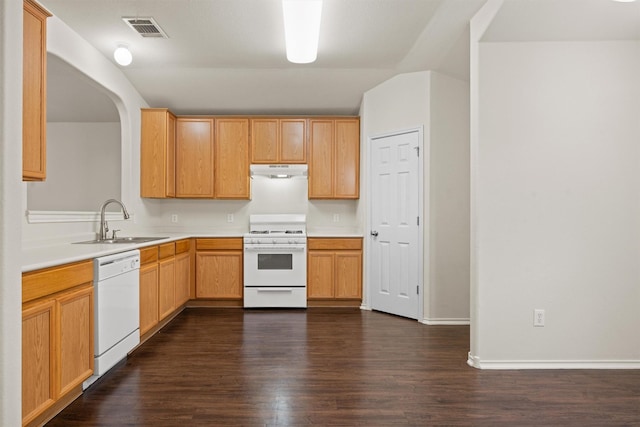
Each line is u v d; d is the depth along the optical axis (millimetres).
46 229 2879
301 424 2000
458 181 3920
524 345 2773
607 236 2756
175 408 2158
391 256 4258
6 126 1520
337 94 4617
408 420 2045
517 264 2773
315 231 5125
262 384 2473
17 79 1580
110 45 3471
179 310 4383
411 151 4055
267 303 4539
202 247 4562
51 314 1961
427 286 3893
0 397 1506
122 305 2711
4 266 1515
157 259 3461
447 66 3760
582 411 2150
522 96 2764
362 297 4570
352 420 2043
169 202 5094
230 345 3227
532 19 2555
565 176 2762
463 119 3930
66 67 3240
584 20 2553
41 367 1891
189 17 2998
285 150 4824
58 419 2033
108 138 5039
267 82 4379
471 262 2861
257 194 5141
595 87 2752
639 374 2654
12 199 1552
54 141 5035
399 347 3188
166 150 4527
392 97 4238
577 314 2762
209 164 4793
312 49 2980
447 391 2387
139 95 4473
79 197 5039
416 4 2775
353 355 2996
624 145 2756
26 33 2080
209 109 4910
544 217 2766
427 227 3900
